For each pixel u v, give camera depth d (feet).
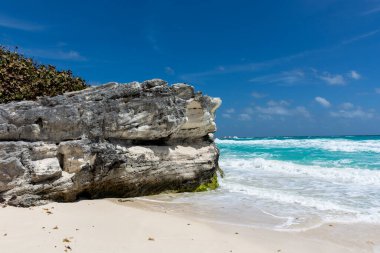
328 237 35.04
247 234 35.14
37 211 36.70
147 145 51.70
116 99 47.37
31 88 57.88
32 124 41.16
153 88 50.75
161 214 40.32
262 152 125.18
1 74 55.52
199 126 58.44
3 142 39.42
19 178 38.37
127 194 48.70
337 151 118.21
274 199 50.52
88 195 44.70
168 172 52.31
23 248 27.09
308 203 47.80
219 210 44.73
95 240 30.01
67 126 42.83
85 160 42.45
